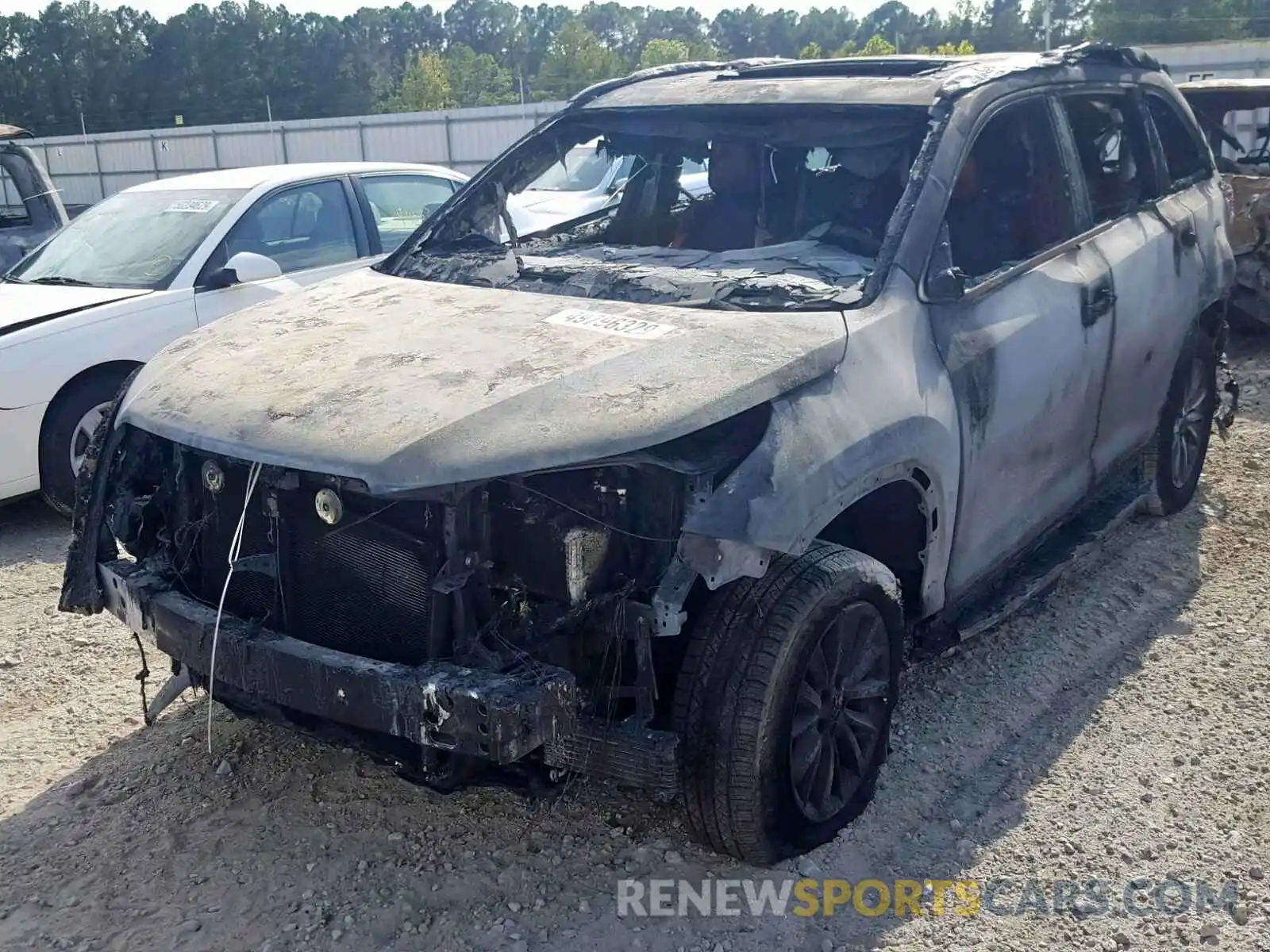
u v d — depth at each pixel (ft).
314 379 10.21
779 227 13.51
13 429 18.81
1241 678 13.51
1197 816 11.01
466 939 9.54
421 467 8.78
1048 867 10.34
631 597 9.34
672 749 9.20
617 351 10.05
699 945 9.44
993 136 13.16
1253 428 22.57
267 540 10.23
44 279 22.13
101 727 13.00
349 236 24.48
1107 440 15.11
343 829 11.02
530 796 9.74
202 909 9.96
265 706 10.38
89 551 11.41
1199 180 17.99
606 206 15.69
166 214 22.91
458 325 11.16
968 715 12.84
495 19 393.29
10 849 10.82
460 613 9.11
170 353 11.80
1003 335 12.10
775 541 9.18
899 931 9.59
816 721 10.21
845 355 10.33
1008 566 13.52
